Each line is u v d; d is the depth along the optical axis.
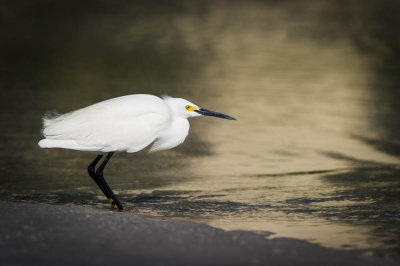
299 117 18.94
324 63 29.59
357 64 29.41
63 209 8.52
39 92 22.39
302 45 34.91
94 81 24.97
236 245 7.15
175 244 7.02
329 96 22.31
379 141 15.88
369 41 36.06
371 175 12.51
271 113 19.50
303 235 8.21
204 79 25.53
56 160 13.70
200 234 7.56
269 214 9.61
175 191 11.31
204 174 12.66
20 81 24.53
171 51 32.56
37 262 6.21
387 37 37.34
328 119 18.62
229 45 34.62
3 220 7.66
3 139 15.53
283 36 37.88
